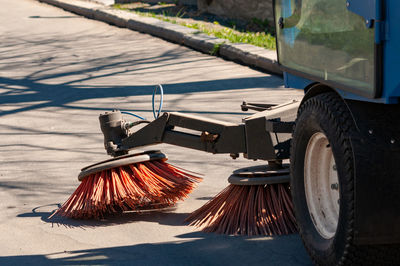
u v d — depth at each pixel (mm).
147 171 4391
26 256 3775
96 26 16984
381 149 2928
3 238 4113
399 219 2924
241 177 4137
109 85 10070
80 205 4348
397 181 2912
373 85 2746
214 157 6074
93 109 8414
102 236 4109
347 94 3033
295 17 3646
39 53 13359
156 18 16906
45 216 4551
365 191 2904
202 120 4254
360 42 2863
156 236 4074
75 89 9812
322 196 3510
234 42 12820
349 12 2951
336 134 3053
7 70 11633
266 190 4121
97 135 7074
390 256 3031
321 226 3451
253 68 11266
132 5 20062
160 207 4699
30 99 9195
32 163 6008
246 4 16859
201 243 3912
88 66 11844
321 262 3305
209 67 11469
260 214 4062
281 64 3949
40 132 7277
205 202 4758
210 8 17812
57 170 5750
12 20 18203
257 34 14609
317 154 3492
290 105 4195
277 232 3996
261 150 4098
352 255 3016
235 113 7887
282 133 4055
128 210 4660
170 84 10039
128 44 14227
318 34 3324
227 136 4188
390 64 2662
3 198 4988
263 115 4059
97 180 4391
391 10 2631
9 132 7320
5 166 5930
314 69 3402
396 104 3012
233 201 4148
